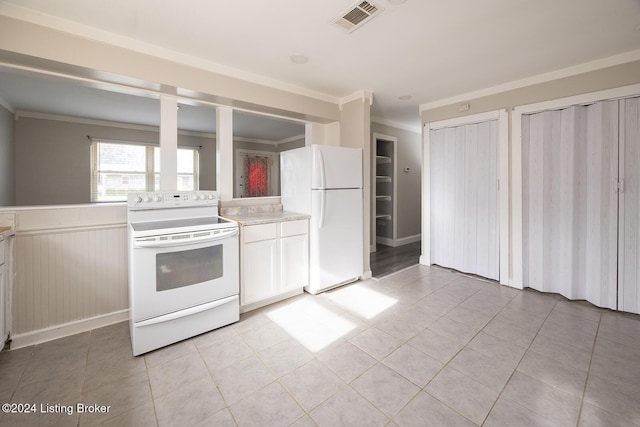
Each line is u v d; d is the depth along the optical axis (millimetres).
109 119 4820
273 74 2953
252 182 7062
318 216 3061
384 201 5723
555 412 1492
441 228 4059
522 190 3205
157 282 2055
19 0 1777
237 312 2490
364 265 3629
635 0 1796
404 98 3799
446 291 3213
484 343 2156
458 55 2559
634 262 2588
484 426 1409
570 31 2168
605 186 2693
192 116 4672
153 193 2473
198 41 2293
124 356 2002
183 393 1647
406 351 2059
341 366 1891
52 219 2178
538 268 3162
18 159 4270
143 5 1832
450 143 3846
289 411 1516
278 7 1860
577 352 2027
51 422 1442
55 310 2219
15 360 1940
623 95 2533
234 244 2453
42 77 2176
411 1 1805
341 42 2318
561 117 2936
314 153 3037
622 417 1453
